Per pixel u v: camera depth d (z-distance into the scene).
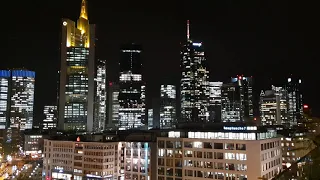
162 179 161.00
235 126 184.75
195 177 149.50
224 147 143.50
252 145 136.75
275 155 151.62
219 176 142.75
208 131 152.25
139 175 186.75
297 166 26.28
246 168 136.25
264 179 34.41
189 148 154.00
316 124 31.11
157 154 165.25
